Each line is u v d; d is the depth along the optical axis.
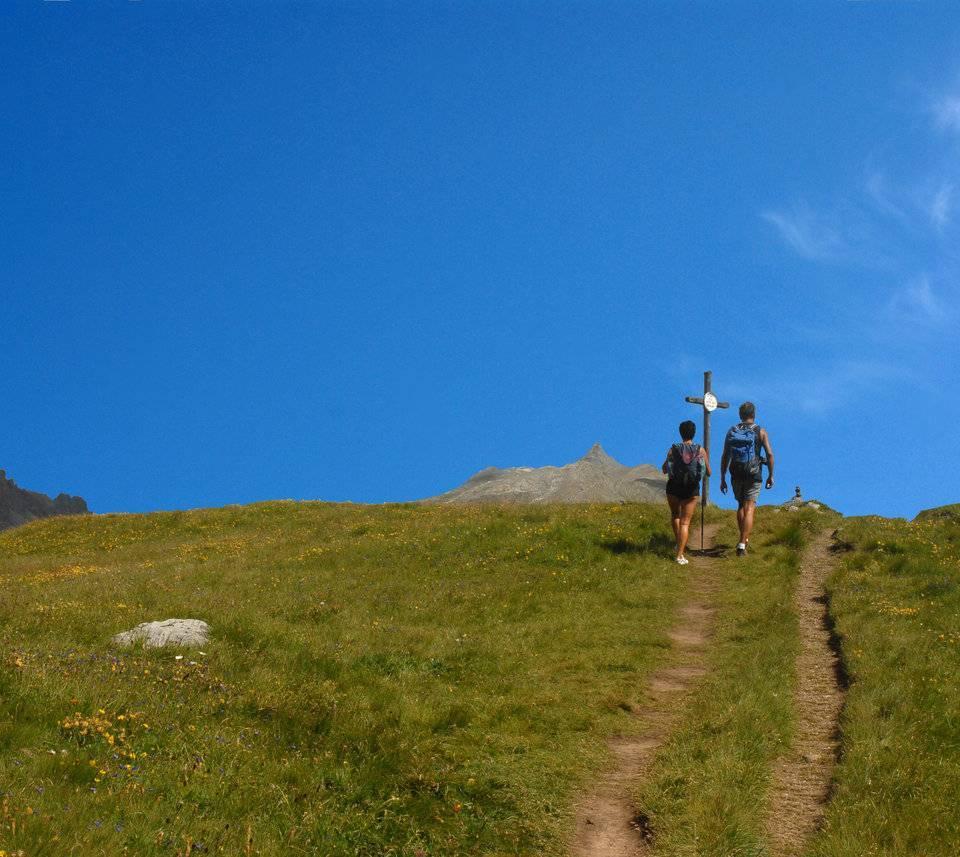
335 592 19.80
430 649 14.62
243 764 8.92
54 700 9.42
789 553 23.12
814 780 9.95
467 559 23.45
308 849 7.71
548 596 19.16
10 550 37.62
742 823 8.59
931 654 13.63
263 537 32.12
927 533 24.02
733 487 24.17
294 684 11.95
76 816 7.28
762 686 12.57
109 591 19.94
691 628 17.33
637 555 23.23
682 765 9.99
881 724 10.80
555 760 10.34
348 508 40.66
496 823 8.72
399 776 9.33
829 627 16.70
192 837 7.34
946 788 9.05
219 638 13.94
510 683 13.20
